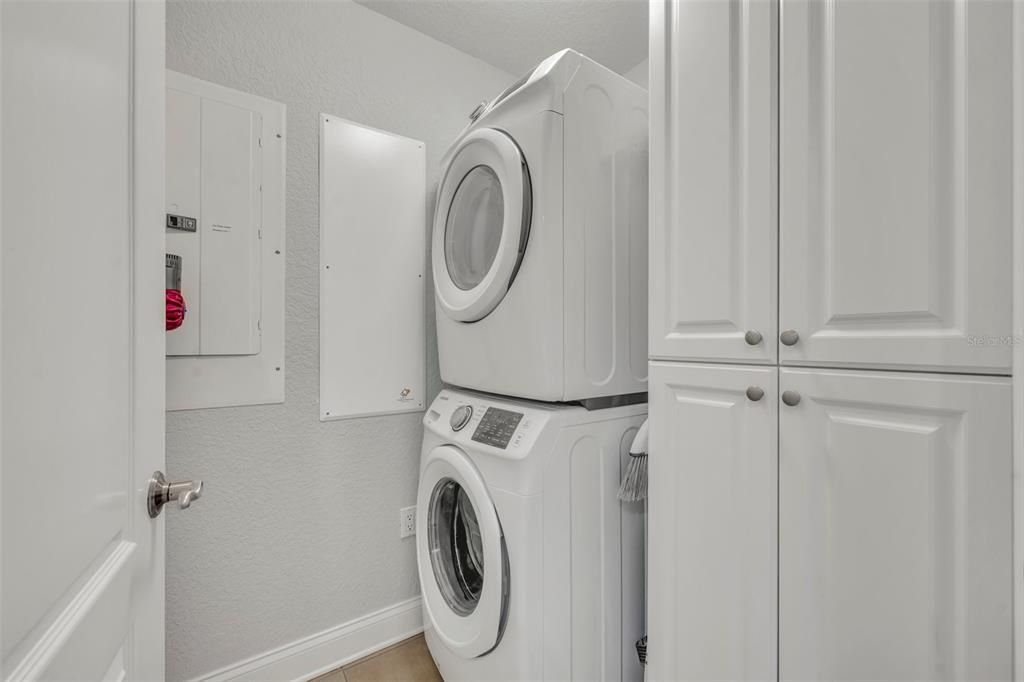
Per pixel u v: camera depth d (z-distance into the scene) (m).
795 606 0.76
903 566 0.64
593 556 1.15
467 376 1.36
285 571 1.44
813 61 0.73
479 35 1.76
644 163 1.30
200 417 1.30
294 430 1.46
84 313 0.47
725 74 0.85
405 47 1.71
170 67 1.25
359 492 1.59
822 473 0.73
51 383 0.40
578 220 1.13
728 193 0.85
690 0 0.92
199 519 1.30
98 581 0.49
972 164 0.57
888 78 0.64
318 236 1.51
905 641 0.63
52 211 0.41
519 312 1.13
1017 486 0.44
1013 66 0.48
